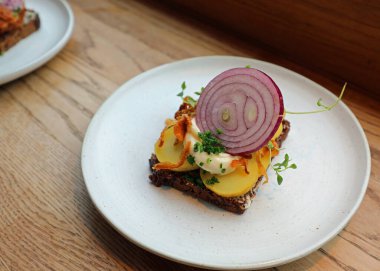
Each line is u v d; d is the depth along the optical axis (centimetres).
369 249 33
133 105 43
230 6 53
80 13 59
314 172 37
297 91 44
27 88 48
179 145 36
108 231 35
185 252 31
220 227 34
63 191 38
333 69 49
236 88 34
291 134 40
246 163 34
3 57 50
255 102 34
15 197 38
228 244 32
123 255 34
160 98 44
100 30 56
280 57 52
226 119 35
